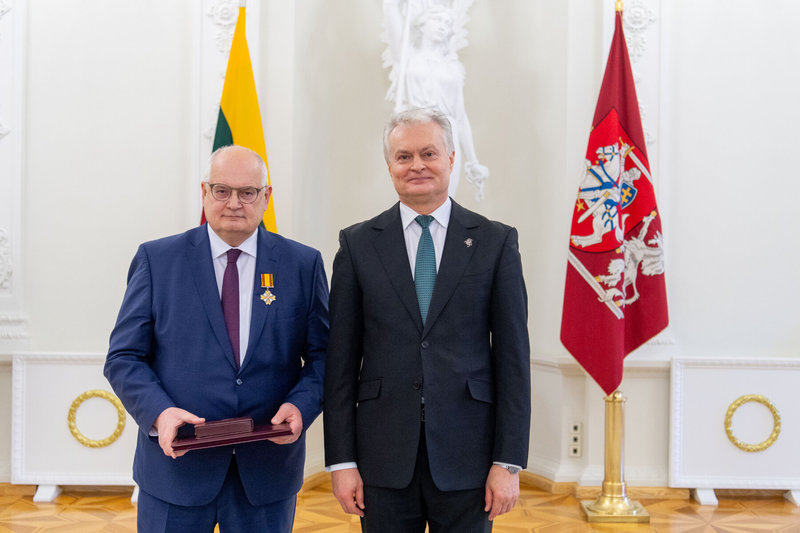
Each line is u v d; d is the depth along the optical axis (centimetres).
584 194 402
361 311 202
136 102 436
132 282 205
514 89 494
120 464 425
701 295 440
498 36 502
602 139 399
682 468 431
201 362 196
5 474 429
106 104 436
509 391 191
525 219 484
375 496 192
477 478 189
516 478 189
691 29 441
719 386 432
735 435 432
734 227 441
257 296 204
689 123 441
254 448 197
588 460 439
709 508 416
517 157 491
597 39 444
